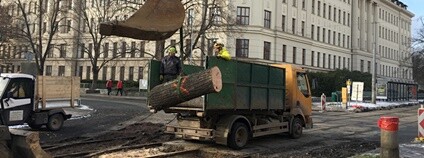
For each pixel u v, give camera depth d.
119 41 58.53
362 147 11.78
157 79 10.48
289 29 55.44
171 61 10.43
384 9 91.06
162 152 10.06
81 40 65.38
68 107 14.77
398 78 95.69
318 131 15.94
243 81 10.72
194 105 10.14
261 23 50.03
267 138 13.27
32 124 13.58
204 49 38.59
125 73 61.66
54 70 69.44
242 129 10.84
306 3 60.06
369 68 81.38
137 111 22.70
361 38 79.56
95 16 55.41
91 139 11.80
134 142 11.44
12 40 51.22
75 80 15.15
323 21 65.38
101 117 18.69
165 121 17.47
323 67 64.50
